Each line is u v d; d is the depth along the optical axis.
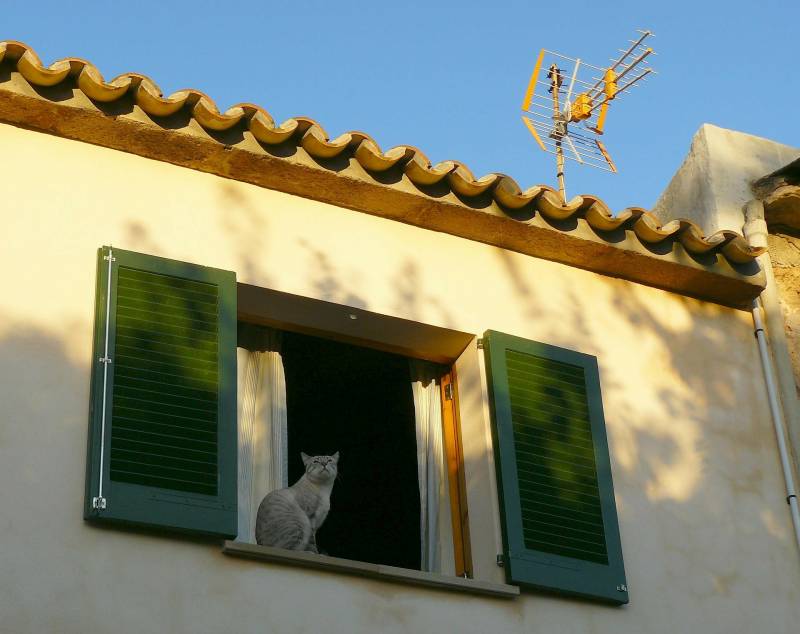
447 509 7.98
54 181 7.43
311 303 7.82
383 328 8.06
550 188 8.33
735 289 9.08
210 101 7.57
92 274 7.27
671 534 8.12
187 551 6.72
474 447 7.93
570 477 7.91
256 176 7.89
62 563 6.43
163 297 7.31
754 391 8.94
